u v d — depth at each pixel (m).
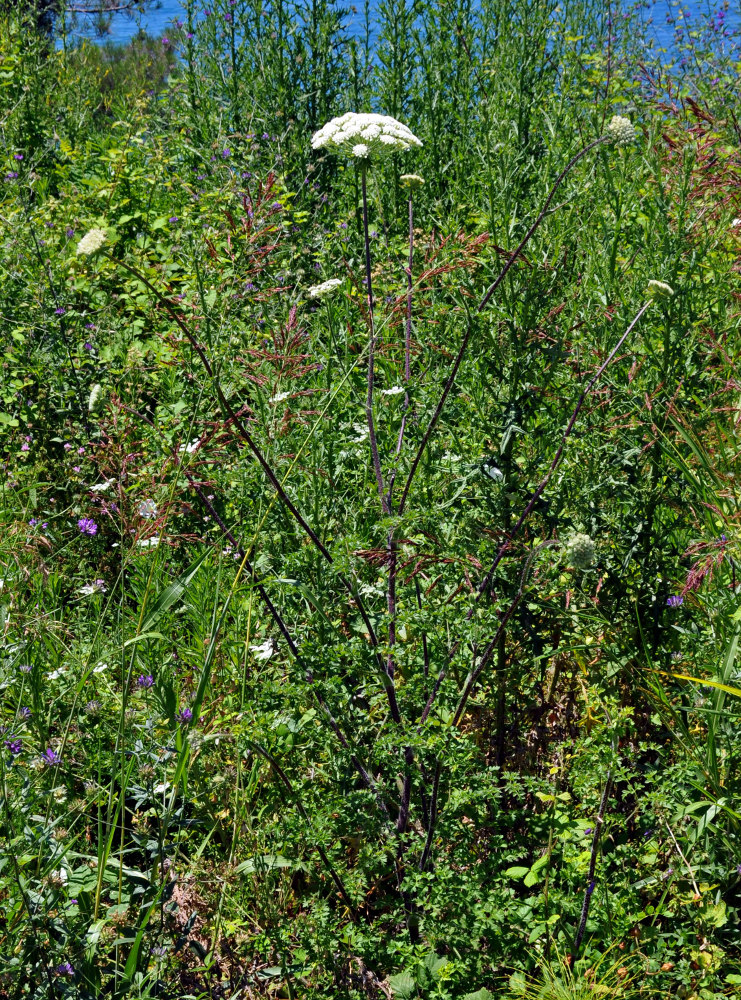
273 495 3.01
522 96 5.85
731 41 7.22
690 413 3.57
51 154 8.06
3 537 3.92
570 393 3.32
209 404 3.33
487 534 2.86
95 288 5.36
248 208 3.15
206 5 7.53
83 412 4.54
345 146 2.78
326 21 7.31
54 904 2.29
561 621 3.15
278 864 2.58
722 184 3.70
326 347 3.89
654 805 2.64
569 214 3.97
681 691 3.09
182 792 2.71
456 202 5.12
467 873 2.45
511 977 2.37
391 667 2.74
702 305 3.68
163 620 3.52
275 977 2.62
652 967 2.39
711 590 3.15
